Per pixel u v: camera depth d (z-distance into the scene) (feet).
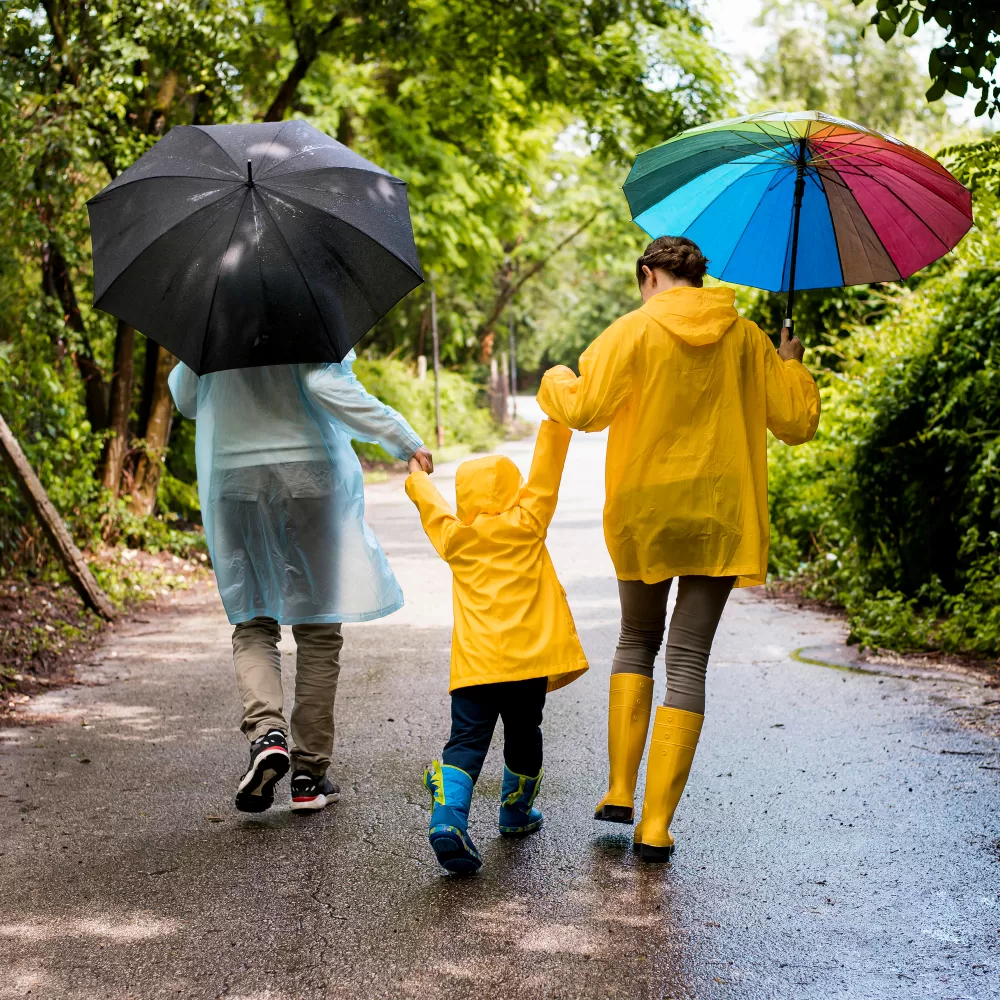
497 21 47.37
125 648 25.00
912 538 26.08
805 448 33.22
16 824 13.75
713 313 12.20
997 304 23.38
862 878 11.74
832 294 35.40
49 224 31.37
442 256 71.72
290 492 13.94
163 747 17.11
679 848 12.65
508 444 121.70
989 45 15.07
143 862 12.51
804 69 110.83
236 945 10.48
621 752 12.92
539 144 80.48
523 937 10.52
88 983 9.81
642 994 9.46
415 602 30.25
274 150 13.89
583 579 33.14
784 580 32.04
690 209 13.60
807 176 13.17
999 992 9.42
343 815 13.94
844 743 16.49
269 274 13.12
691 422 12.21
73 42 31.89
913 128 39.17
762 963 9.96
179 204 13.38
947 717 17.74
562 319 196.65
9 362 29.76
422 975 9.84
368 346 122.42
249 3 35.76
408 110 65.98
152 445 37.99
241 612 14.06
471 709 12.00
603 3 46.73
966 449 24.53
